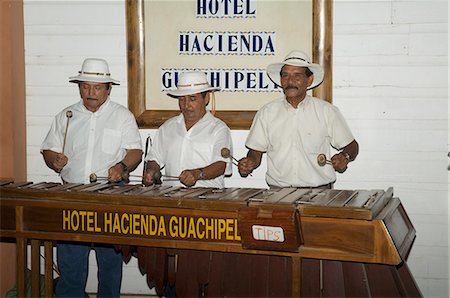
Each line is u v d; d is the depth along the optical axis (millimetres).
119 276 4520
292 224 3422
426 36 4852
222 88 5082
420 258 4969
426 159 4918
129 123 4695
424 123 4898
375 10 4883
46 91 5297
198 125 4484
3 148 5066
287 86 4457
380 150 4953
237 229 3588
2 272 5000
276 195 3740
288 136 4578
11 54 5043
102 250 4473
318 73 4629
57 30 5250
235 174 5113
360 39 4910
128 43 5145
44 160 5223
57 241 4418
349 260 3461
